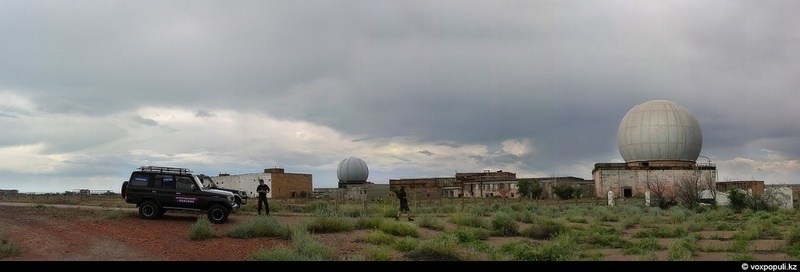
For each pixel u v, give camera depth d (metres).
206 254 15.29
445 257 15.32
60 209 31.05
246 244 17.81
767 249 18.19
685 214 37.31
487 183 89.44
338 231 23.02
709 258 16.08
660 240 21.77
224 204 24.92
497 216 26.23
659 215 36.50
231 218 28.11
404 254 16.06
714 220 33.78
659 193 53.09
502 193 87.31
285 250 14.85
